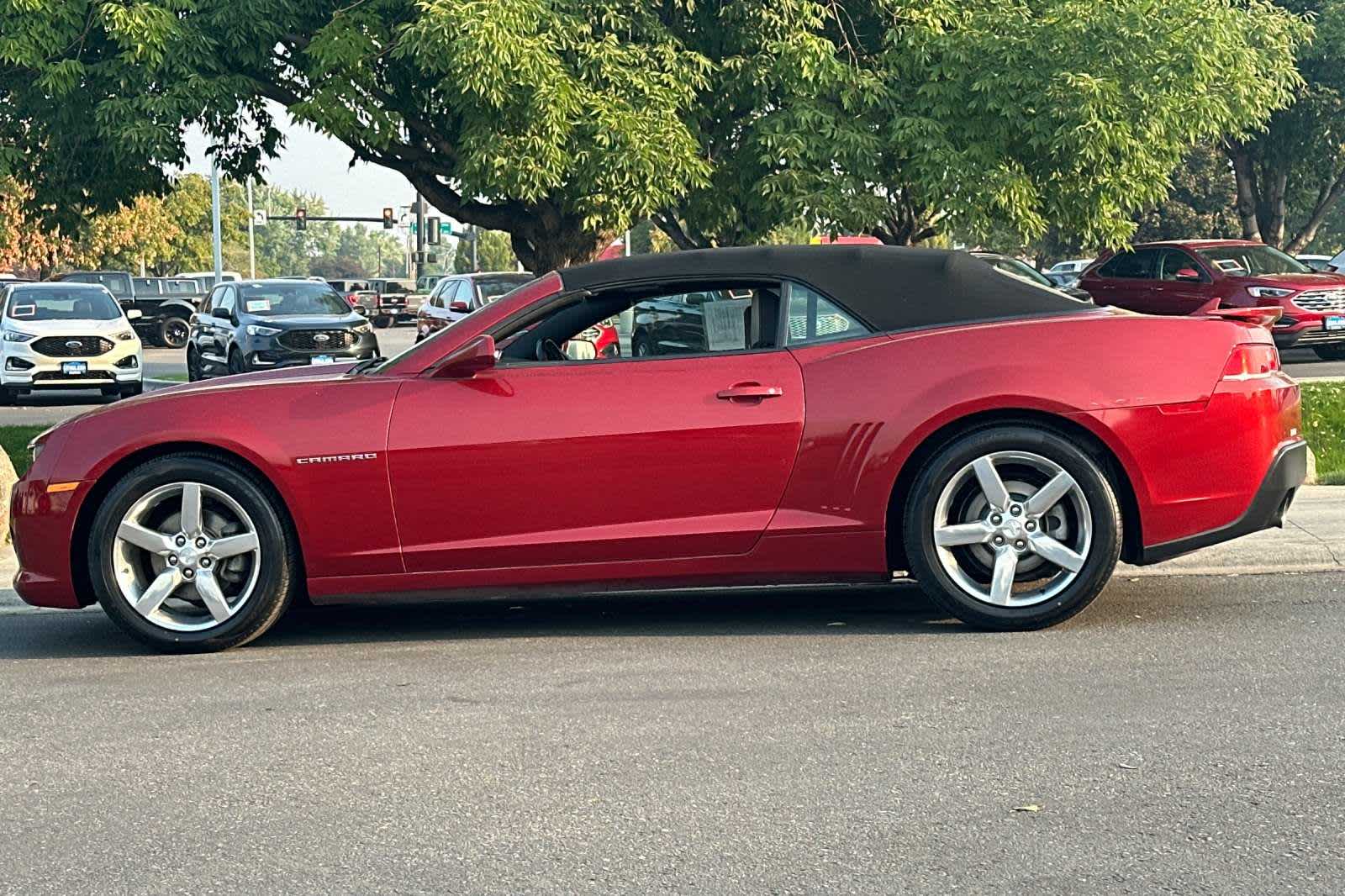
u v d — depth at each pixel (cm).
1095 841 388
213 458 640
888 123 1468
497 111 1316
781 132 1399
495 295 2355
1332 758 453
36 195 1544
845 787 438
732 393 626
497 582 636
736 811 419
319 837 408
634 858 385
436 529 632
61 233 1596
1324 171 3675
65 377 2258
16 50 1306
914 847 388
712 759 468
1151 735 481
